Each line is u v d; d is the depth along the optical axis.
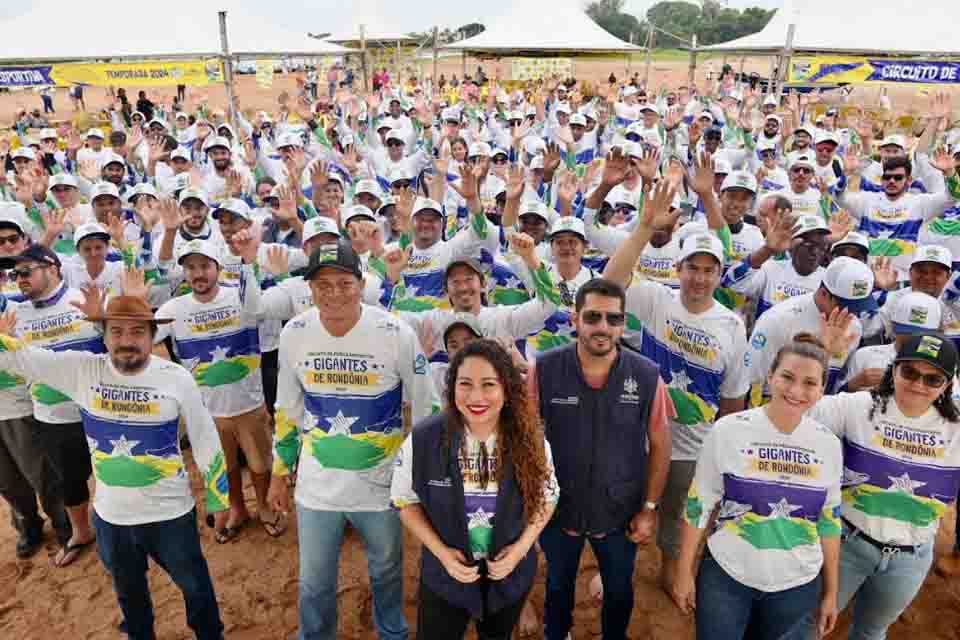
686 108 18.48
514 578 3.33
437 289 6.47
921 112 24.66
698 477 3.45
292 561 5.47
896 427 3.36
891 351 4.30
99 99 38.94
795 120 15.48
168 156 13.14
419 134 15.18
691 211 9.13
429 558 3.38
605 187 6.47
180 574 4.09
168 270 6.41
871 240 8.46
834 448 3.20
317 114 19.89
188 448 7.07
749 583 3.33
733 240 6.79
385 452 3.82
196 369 5.22
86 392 3.82
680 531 4.75
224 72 17.53
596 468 3.64
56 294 4.96
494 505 3.19
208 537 5.75
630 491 3.71
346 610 4.91
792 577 3.30
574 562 3.96
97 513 3.90
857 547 3.56
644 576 5.20
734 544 3.36
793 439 3.21
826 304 4.48
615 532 3.82
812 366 3.05
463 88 23.73
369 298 5.57
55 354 3.81
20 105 33.44
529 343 5.66
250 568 5.38
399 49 33.47
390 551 3.93
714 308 4.42
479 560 3.24
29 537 5.54
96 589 5.18
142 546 3.95
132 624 4.18
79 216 8.39
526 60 23.39
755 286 6.09
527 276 6.22
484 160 10.27
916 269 5.21
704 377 4.43
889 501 3.43
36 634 4.79
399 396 3.85
